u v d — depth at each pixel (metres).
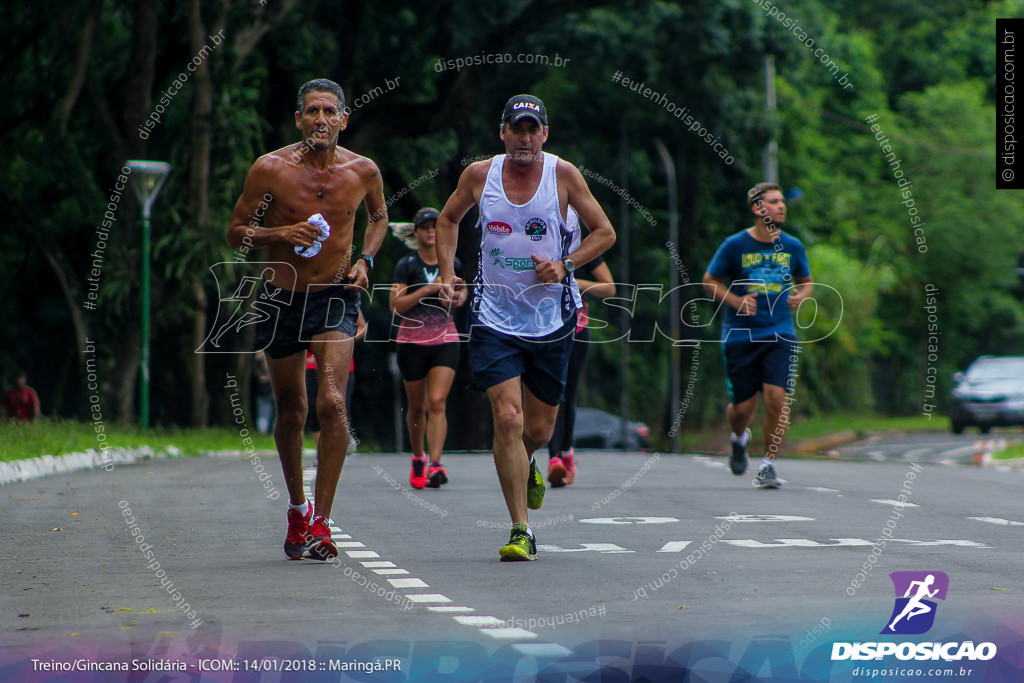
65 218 65.75
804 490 29.62
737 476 33.81
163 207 60.75
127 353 60.88
